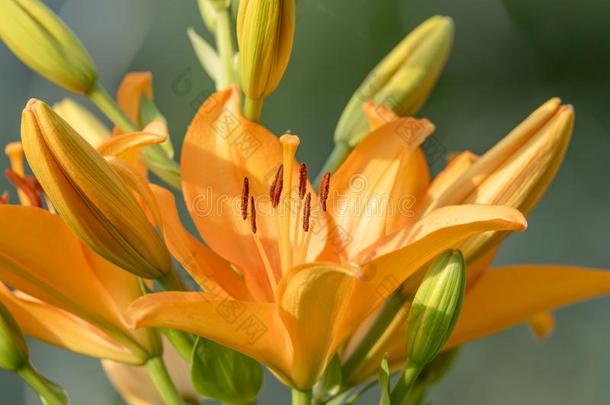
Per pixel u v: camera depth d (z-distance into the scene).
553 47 1.67
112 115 1.07
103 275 1.00
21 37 1.06
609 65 1.67
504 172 0.98
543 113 0.99
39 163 0.94
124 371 1.08
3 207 0.97
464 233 0.94
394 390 0.99
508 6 1.67
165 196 0.98
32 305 1.02
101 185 0.94
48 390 1.01
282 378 0.97
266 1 0.99
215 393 0.99
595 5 1.66
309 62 1.59
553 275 1.02
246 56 1.00
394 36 1.58
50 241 0.98
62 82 1.07
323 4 1.58
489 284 1.02
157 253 0.97
